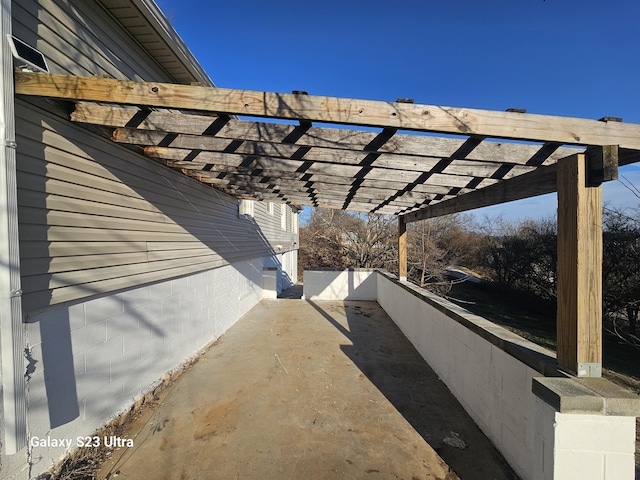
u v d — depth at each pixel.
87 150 2.41
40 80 1.77
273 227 11.24
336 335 5.44
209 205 4.93
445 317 3.54
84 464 2.18
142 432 2.61
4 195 1.68
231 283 6.09
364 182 3.62
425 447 2.44
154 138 2.66
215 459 2.28
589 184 1.68
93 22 2.54
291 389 3.39
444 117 1.79
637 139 1.83
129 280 2.94
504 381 2.30
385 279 7.43
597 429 1.47
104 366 2.60
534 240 11.20
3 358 1.67
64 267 2.18
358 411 2.96
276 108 1.77
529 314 10.82
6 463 1.75
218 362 4.17
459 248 14.98
